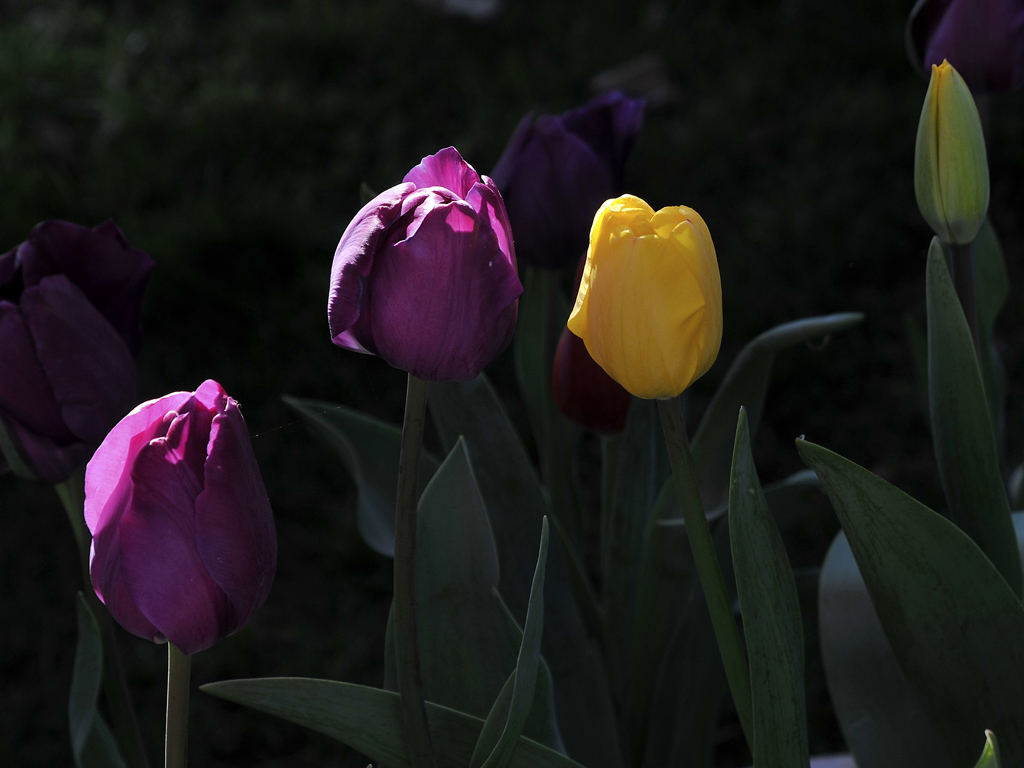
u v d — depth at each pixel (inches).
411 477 35.6
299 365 108.2
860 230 120.3
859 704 41.0
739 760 72.8
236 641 83.1
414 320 34.6
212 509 34.7
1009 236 121.6
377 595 88.6
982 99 43.1
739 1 168.9
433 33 163.5
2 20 167.0
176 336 111.8
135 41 159.6
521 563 43.9
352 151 137.3
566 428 48.1
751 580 36.0
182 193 129.2
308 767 74.4
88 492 35.1
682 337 35.3
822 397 105.5
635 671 45.8
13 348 39.0
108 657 42.1
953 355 38.8
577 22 165.5
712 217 125.8
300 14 165.9
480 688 40.0
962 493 39.5
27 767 75.3
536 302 50.9
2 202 123.2
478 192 34.8
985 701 37.9
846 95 140.5
